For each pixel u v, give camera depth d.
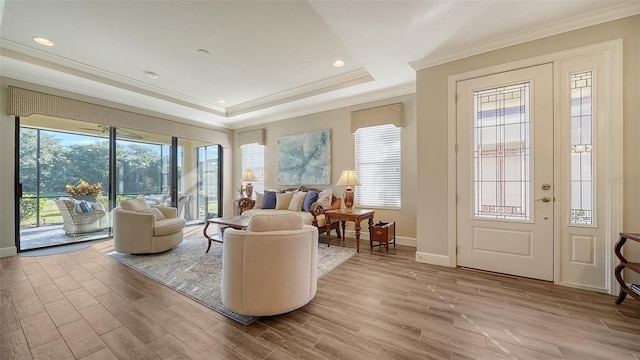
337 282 2.61
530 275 2.63
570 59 2.43
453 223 3.01
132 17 2.54
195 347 1.61
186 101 5.06
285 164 5.60
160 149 5.32
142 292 2.39
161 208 4.23
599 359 1.49
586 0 2.12
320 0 2.11
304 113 5.33
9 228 3.50
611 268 2.28
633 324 1.82
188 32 2.81
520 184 2.67
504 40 2.67
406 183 4.17
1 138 3.42
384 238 3.74
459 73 2.96
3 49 3.01
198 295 2.33
